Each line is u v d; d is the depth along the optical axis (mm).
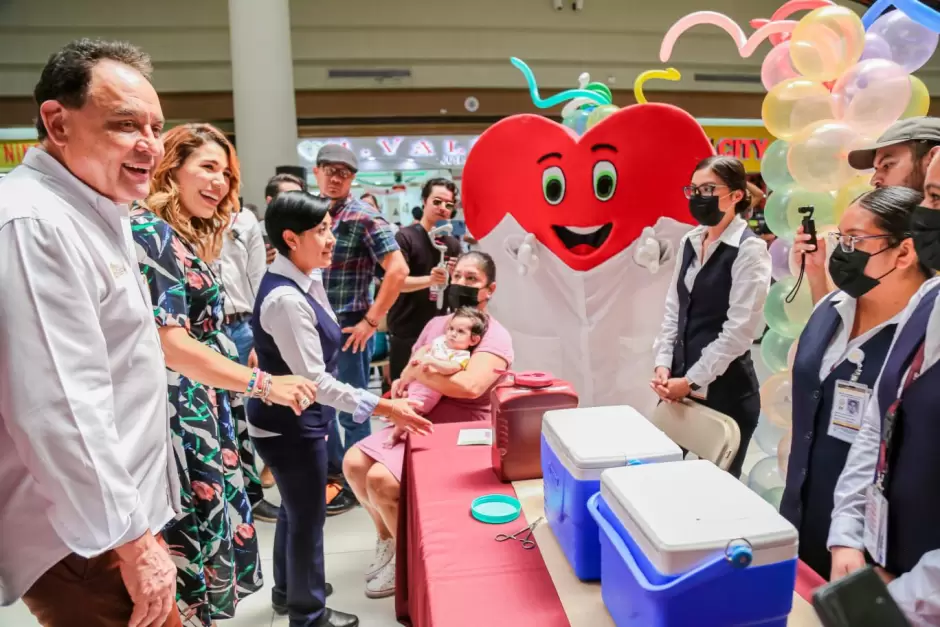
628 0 6695
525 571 1080
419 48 6465
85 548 967
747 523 776
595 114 2328
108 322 1075
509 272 2270
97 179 1048
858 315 1229
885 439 1030
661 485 880
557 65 6699
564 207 2105
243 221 2871
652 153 2033
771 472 1946
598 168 2049
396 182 6762
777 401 1890
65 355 942
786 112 1704
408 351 3357
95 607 1098
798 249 1580
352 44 6375
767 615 765
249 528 1807
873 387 1177
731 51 6953
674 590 730
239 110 5469
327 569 2361
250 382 1479
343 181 2791
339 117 6500
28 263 923
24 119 6027
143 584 1038
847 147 1552
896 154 1236
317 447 1712
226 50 6207
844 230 1135
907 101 1514
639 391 2264
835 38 1630
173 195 1616
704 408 1756
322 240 1674
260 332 1680
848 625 529
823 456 1265
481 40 6539
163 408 1223
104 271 1055
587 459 1006
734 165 1882
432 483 1456
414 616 1532
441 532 1220
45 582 1072
